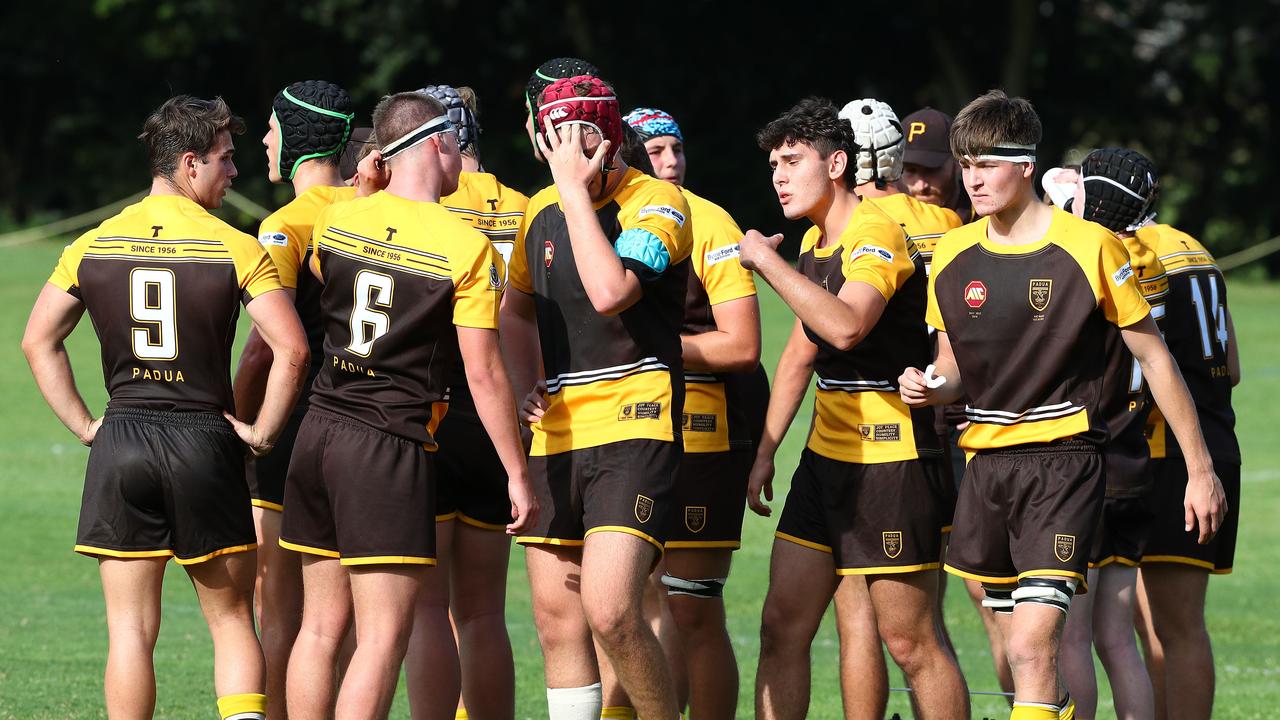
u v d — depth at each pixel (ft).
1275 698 81.61
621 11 446.60
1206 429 65.72
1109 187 61.82
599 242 52.08
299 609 64.08
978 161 53.47
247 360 62.54
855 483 59.11
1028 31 424.05
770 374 213.05
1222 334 66.64
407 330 53.98
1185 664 64.39
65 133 469.57
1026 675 52.75
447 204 64.90
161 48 455.63
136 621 56.65
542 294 55.47
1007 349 53.78
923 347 59.98
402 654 55.01
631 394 53.57
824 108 60.03
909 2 428.15
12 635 88.58
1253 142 459.32
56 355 57.72
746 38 443.73
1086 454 53.57
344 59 464.65
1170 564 64.18
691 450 62.28
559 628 55.83
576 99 53.57
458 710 65.87
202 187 58.18
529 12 443.73
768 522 139.44
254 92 476.54
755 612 106.01
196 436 55.93
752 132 442.50
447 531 59.77
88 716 69.62
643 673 52.60
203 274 55.83
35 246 378.12
